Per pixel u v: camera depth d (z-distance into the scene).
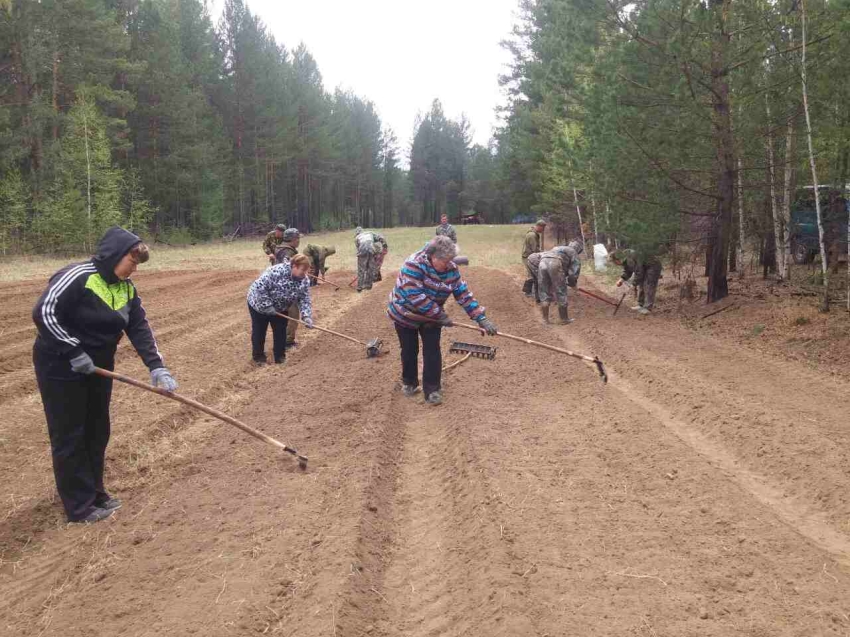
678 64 10.55
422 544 4.02
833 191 10.67
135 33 36.75
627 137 11.08
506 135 38.88
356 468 4.97
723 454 5.20
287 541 3.95
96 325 4.14
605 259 19.41
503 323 11.51
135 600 3.44
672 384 6.91
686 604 3.21
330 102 72.38
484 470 4.84
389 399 6.77
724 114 10.83
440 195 95.00
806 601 3.19
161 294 16.38
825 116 10.03
